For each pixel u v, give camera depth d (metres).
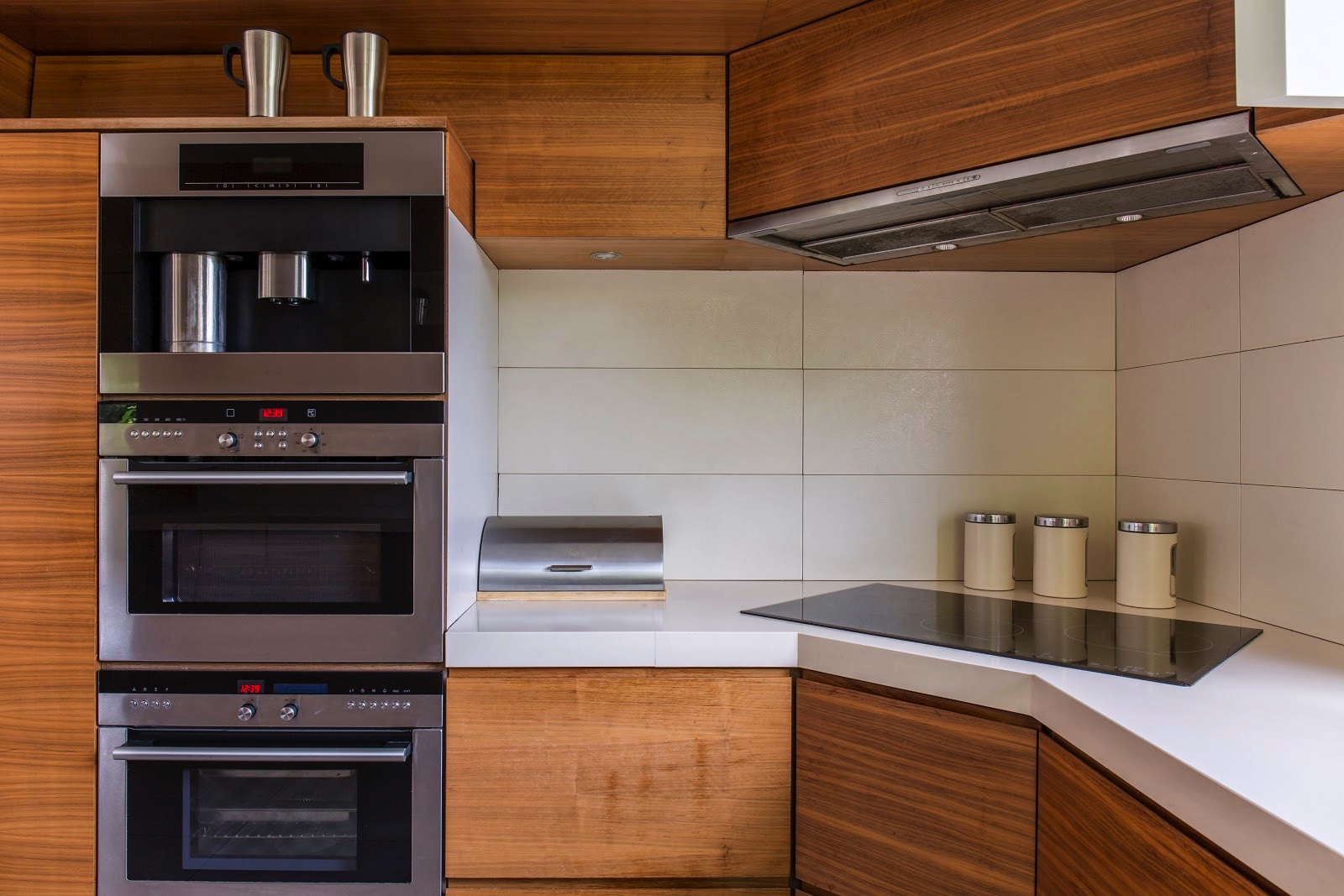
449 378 1.51
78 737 1.49
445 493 1.49
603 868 1.49
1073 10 1.29
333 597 1.50
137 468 1.48
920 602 1.76
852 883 1.40
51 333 1.49
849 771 1.41
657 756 1.49
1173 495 1.82
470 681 1.48
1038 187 1.38
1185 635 1.44
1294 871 0.71
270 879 1.48
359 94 1.54
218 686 1.49
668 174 1.68
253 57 1.54
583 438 2.03
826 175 1.55
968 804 1.27
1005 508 2.04
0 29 1.61
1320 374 1.39
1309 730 0.97
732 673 1.49
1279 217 1.49
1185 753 0.89
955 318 2.03
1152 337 1.90
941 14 1.42
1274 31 0.78
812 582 2.03
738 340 2.04
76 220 1.50
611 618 1.59
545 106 1.68
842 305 2.03
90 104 1.69
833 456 2.04
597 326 2.03
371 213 1.52
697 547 2.04
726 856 1.49
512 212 1.68
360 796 1.48
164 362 1.49
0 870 1.49
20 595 1.49
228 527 1.49
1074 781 1.10
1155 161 1.25
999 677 1.24
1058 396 2.03
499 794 1.48
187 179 1.49
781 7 1.52
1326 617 1.39
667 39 1.63
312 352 1.54
